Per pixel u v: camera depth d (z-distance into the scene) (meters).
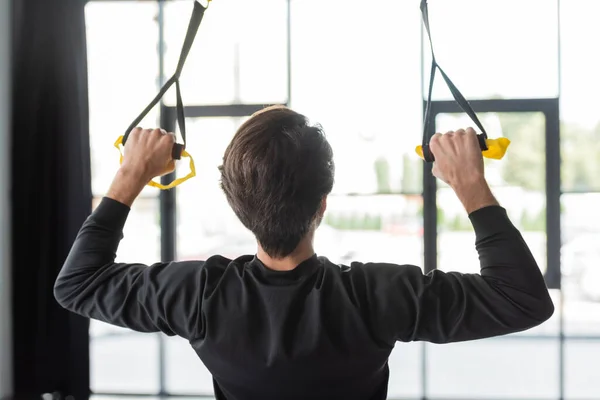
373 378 0.71
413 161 3.98
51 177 3.71
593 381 3.84
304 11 4.00
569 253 3.99
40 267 3.66
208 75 4.05
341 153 4.00
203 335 0.71
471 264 3.87
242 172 0.70
